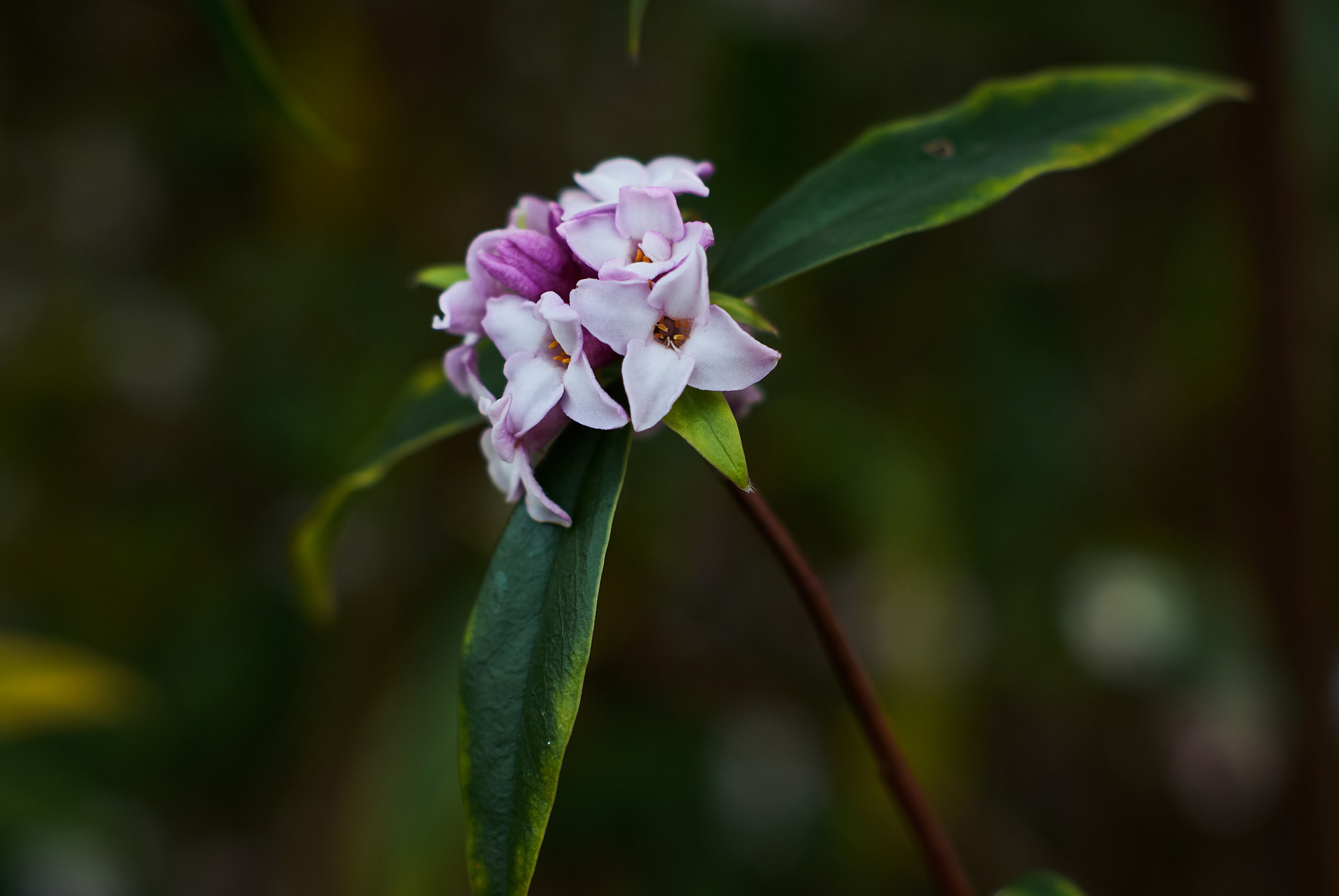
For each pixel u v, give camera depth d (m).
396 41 0.58
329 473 0.56
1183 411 0.56
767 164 0.52
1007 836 0.58
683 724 0.59
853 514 0.53
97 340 0.63
